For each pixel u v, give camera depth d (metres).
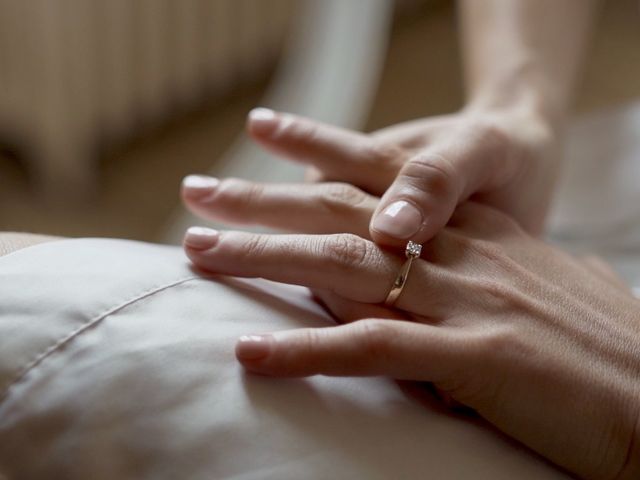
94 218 1.05
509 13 0.55
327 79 0.70
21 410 0.29
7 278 0.31
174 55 1.09
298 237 0.35
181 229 0.68
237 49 1.17
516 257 0.37
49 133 1.02
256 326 0.32
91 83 1.01
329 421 0.30
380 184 0.40
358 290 0.35
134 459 0.29
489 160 0.40
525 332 0.33
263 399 0.30
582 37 0.57
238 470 0.29
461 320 0.34
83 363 0.30
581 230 0.58
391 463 0.30
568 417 0.33
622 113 0.63
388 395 0.32
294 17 1.20
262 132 0.41
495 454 0.32
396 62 1.24
